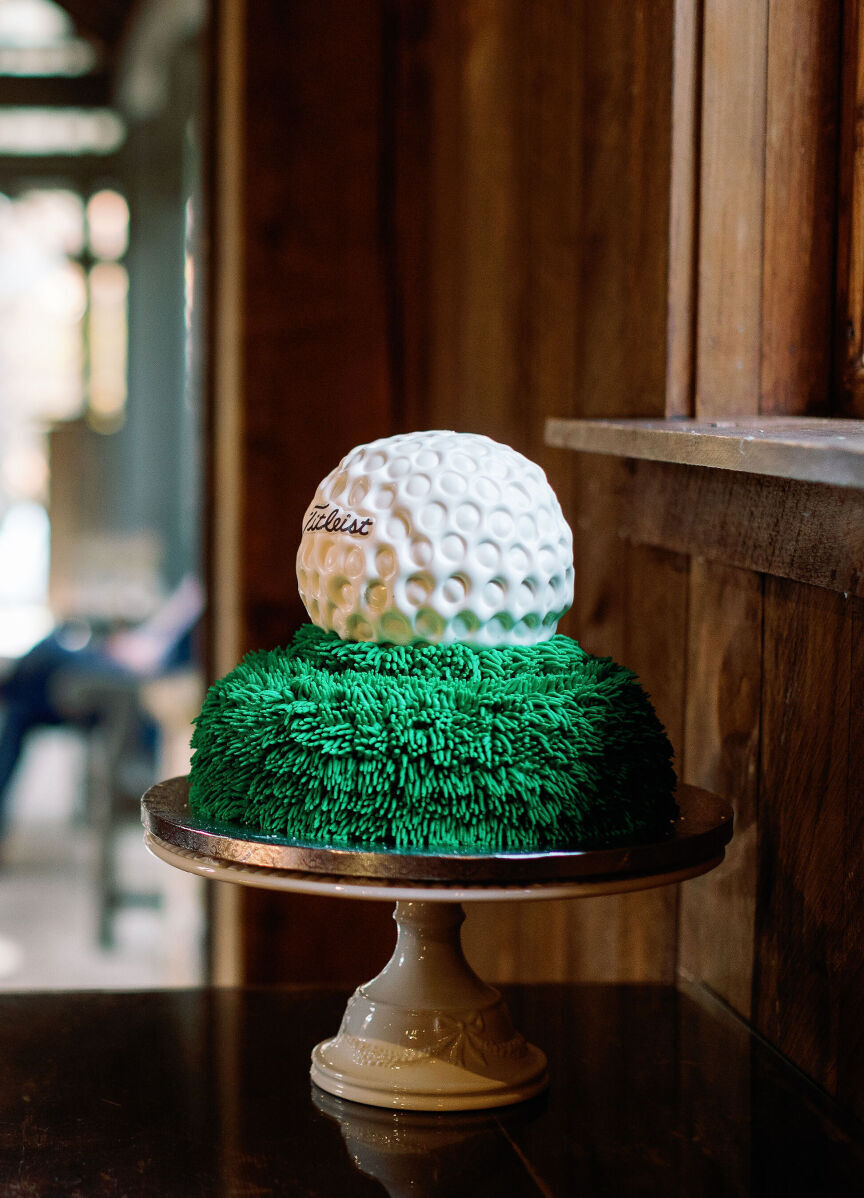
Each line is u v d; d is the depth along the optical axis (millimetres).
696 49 1073
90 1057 922
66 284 8984
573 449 1319
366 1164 771
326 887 710
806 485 873
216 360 1816
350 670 798
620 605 1244
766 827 967
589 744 763
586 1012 1027
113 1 7070
